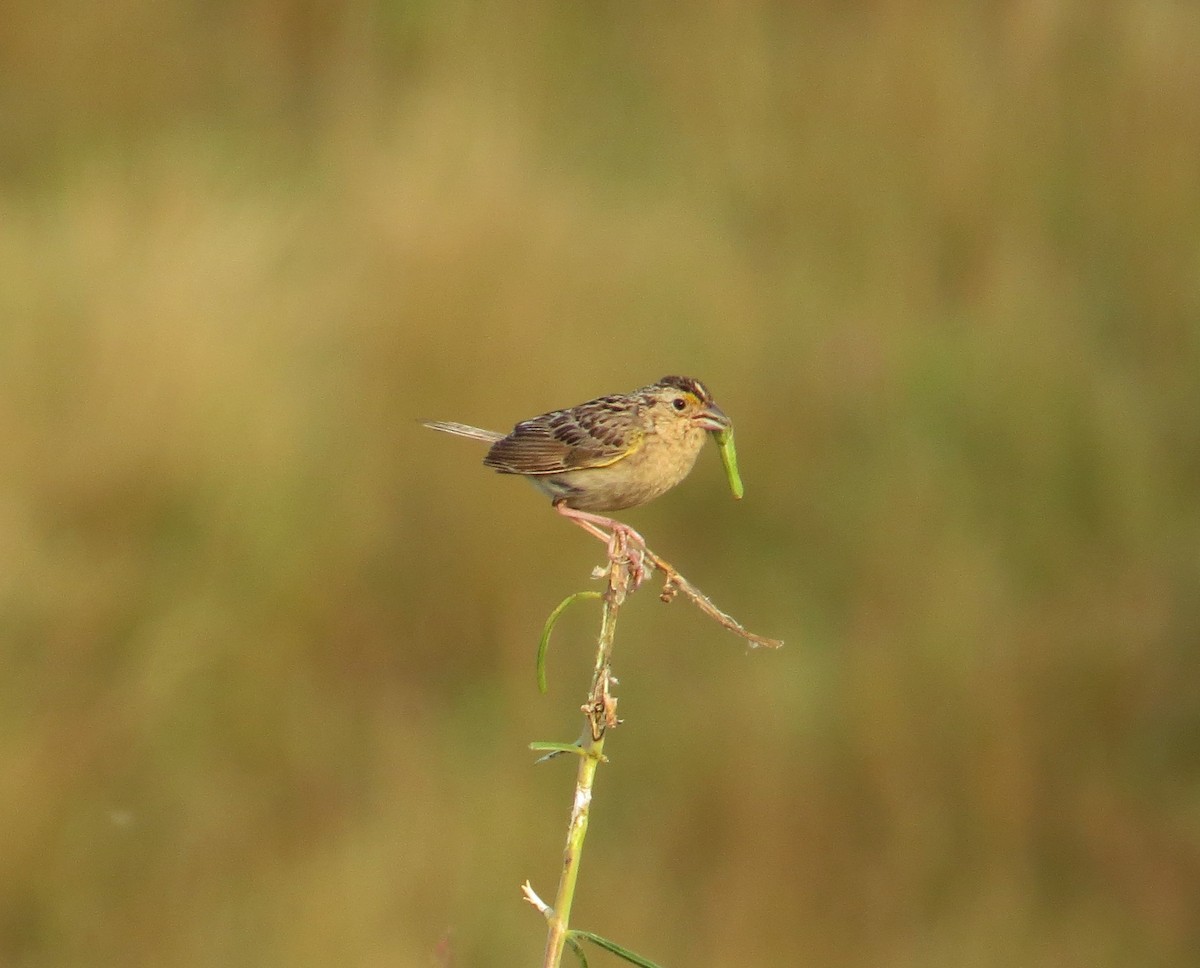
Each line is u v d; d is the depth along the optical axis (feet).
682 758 42.65
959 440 54.95
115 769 40.34
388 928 36.63
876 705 42.93
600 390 52.06
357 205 56.54
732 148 67.46
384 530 46.85
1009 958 38.75
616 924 37.70
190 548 45.09
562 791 41.86
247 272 51.39
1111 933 39.88
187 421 46.29
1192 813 42.70
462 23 69.21
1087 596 49.03
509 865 38.78
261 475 46.14
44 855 38.09
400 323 50.70
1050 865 41.55
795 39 71.05
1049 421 53.98
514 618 45.75
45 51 68.18
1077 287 63.10
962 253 63.52
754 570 51.11
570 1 70.74
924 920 39.45
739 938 37.88
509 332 51.37
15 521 43.37
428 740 43.29
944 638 45.37
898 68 67.82
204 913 38.04
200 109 68.85
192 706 42.19
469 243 52.90
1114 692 44.86
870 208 64.80
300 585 45.03
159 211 55.31
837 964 38.45
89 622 42.52
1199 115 67.41
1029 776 42.06
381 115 64.69
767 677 45.68
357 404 49.39
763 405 54.24
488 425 49.83
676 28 70.38
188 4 70.74
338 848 38.99
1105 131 66.90
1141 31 69.00
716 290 57.41
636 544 28.43
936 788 41.70
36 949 37.37
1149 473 53.36
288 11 70.18
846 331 57.72
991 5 69.92
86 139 66.69
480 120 62.49
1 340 47.52
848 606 48.93
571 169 65.36
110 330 47.62
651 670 45.96
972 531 51.70
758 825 40.27
